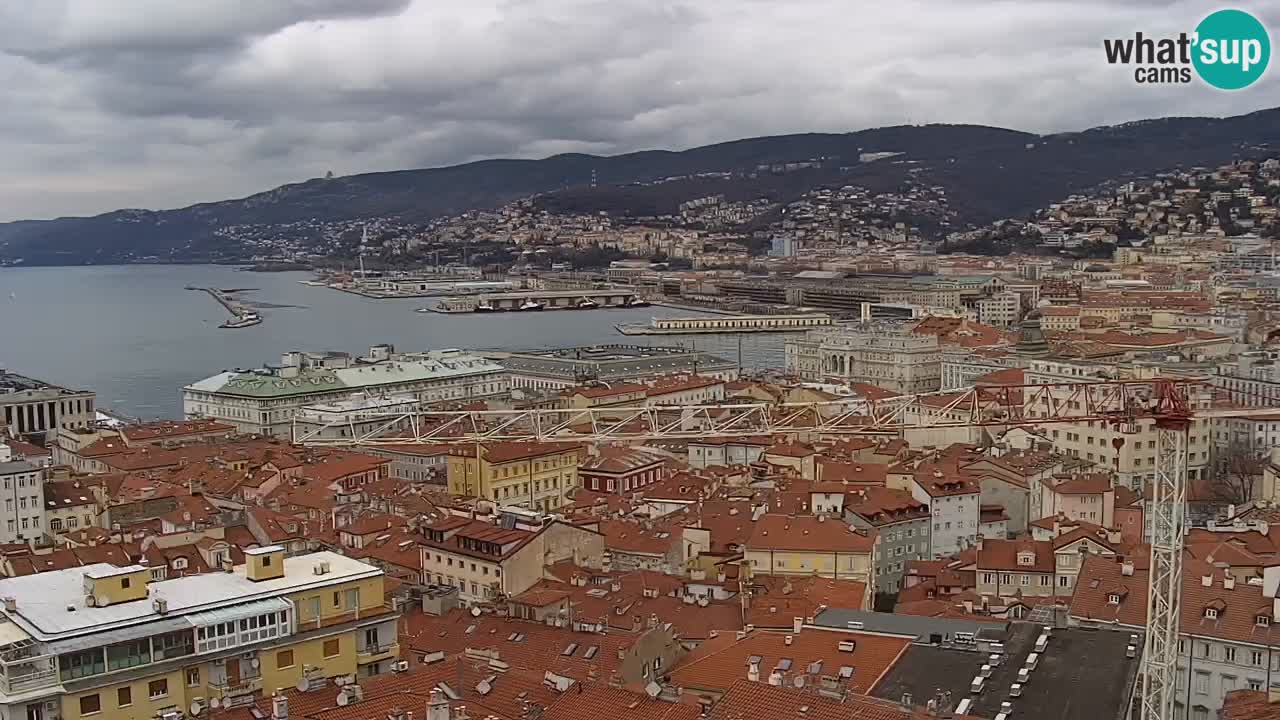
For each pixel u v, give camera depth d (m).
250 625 117.69
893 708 106.06
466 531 190.75
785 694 108.12
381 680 118.00
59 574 128.62
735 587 184.38
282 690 113.69
